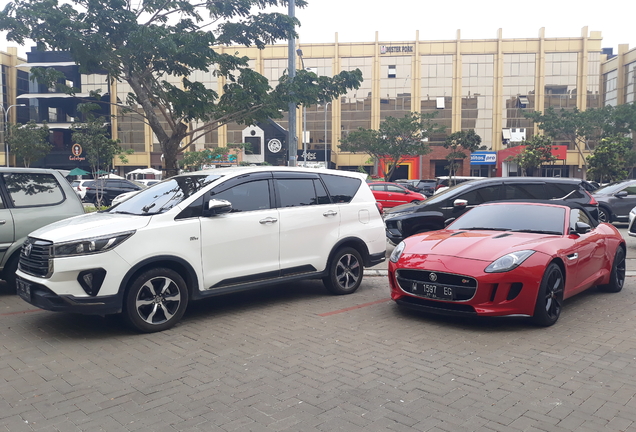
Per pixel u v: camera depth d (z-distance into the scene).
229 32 11.78
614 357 4.56
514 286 5.32
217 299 7.02
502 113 53.97
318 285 8.00
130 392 3.84
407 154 42.12
